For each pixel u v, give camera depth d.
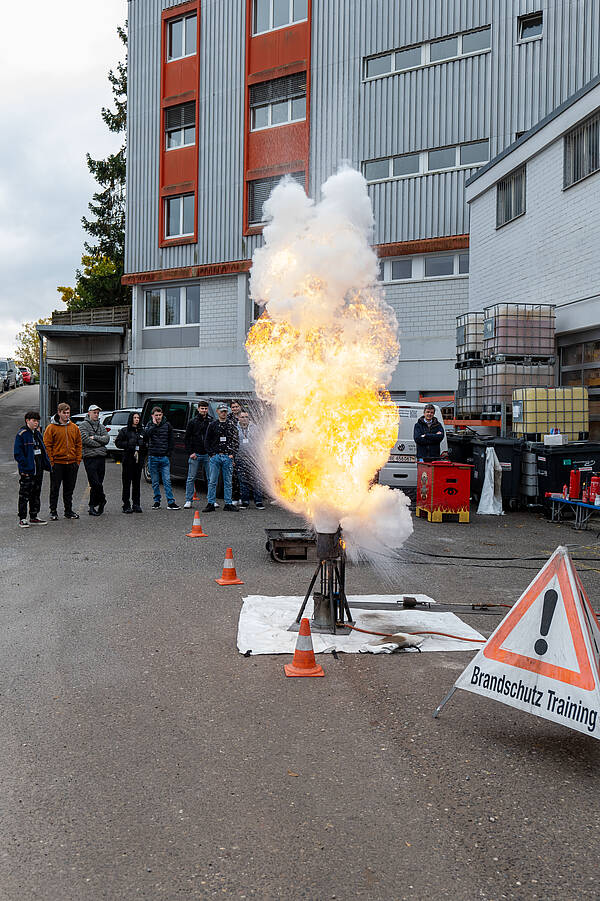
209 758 3.75
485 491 12.95
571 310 14.22
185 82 25.91
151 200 26.86
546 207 15.16
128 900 2.66
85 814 3.22
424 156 21.62
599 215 13.31
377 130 22.28
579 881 2.80
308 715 4.31
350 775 3.59
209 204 25.50
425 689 4.75
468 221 20.83
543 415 13.22
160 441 13.10
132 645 5.55
